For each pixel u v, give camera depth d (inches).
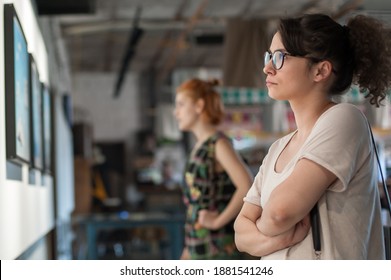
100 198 682.2
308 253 85.6
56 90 435.8
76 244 484.1
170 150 1061.1
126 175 1093.1
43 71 300.2
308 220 86.4
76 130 633.0
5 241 141.9
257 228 91.9
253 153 475.5
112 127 1093.1
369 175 87.7
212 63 962.1
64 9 367.9
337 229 85.0
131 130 1103.0
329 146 84.7
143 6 600.4
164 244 568.1
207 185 162.6
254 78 469.4
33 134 206.5
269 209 85.1
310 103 91.3
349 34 92.0
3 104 150.3
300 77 90.0
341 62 90.7
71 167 629.9
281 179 89.4
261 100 585.0
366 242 86.3
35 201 230.1
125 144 1099.3
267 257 89.0
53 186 377.4
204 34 671.1
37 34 268.7
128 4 591.5
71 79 1002.7
